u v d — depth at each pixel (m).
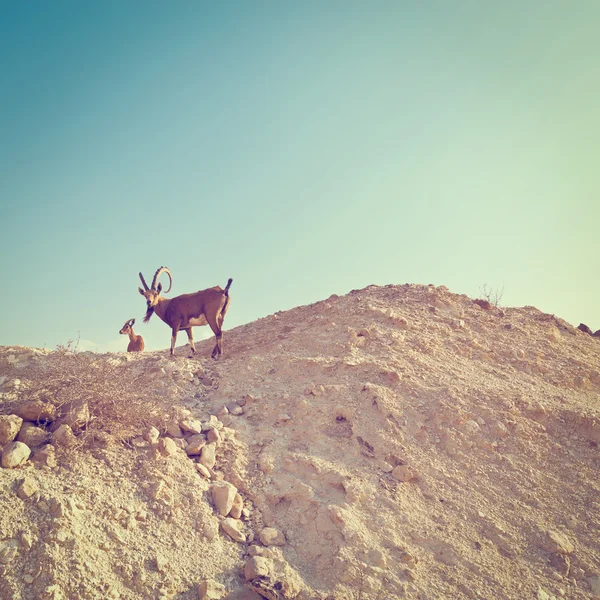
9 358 11.26
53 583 6.48
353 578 7.48
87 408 8.94
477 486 9.42
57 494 7.47
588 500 9.36
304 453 9.76
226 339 14.90
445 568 7.90
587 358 14.05
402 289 16.56
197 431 9.77
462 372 12.32
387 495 8.96
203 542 7.80
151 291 13.38
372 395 10.94
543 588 7.77
